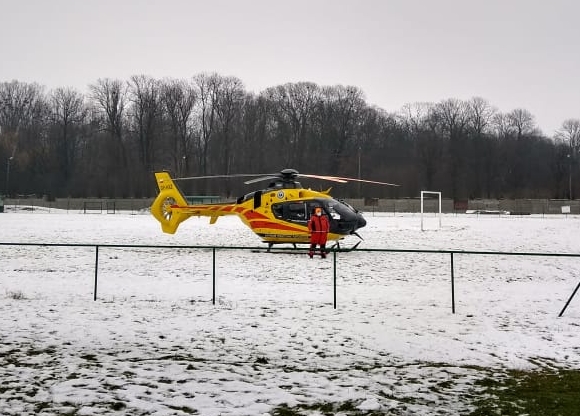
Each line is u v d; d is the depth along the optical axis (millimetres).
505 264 22328
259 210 25328
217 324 11891
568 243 31328
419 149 103312
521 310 13422
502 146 107438
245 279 18000
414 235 37031
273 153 103125
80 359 9445
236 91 105500
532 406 7574
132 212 79000
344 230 24469
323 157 102875
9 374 8664
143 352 9883
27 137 106438
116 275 18906
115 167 97375
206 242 31406
